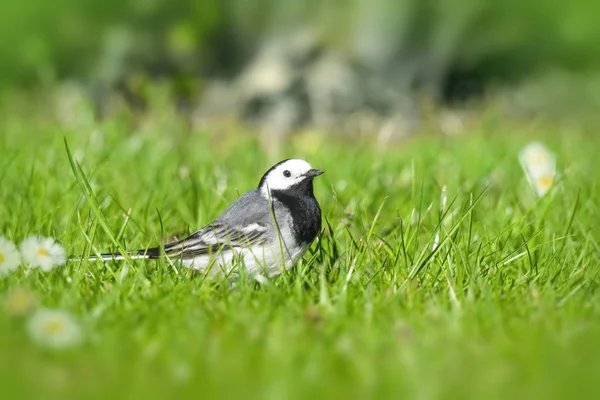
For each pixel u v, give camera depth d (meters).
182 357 7.63
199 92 23.53
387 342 7.97
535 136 22.67
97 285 9.49
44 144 17.16
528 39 34.50
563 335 8.29
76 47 30.98
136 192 13.67
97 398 6.95
